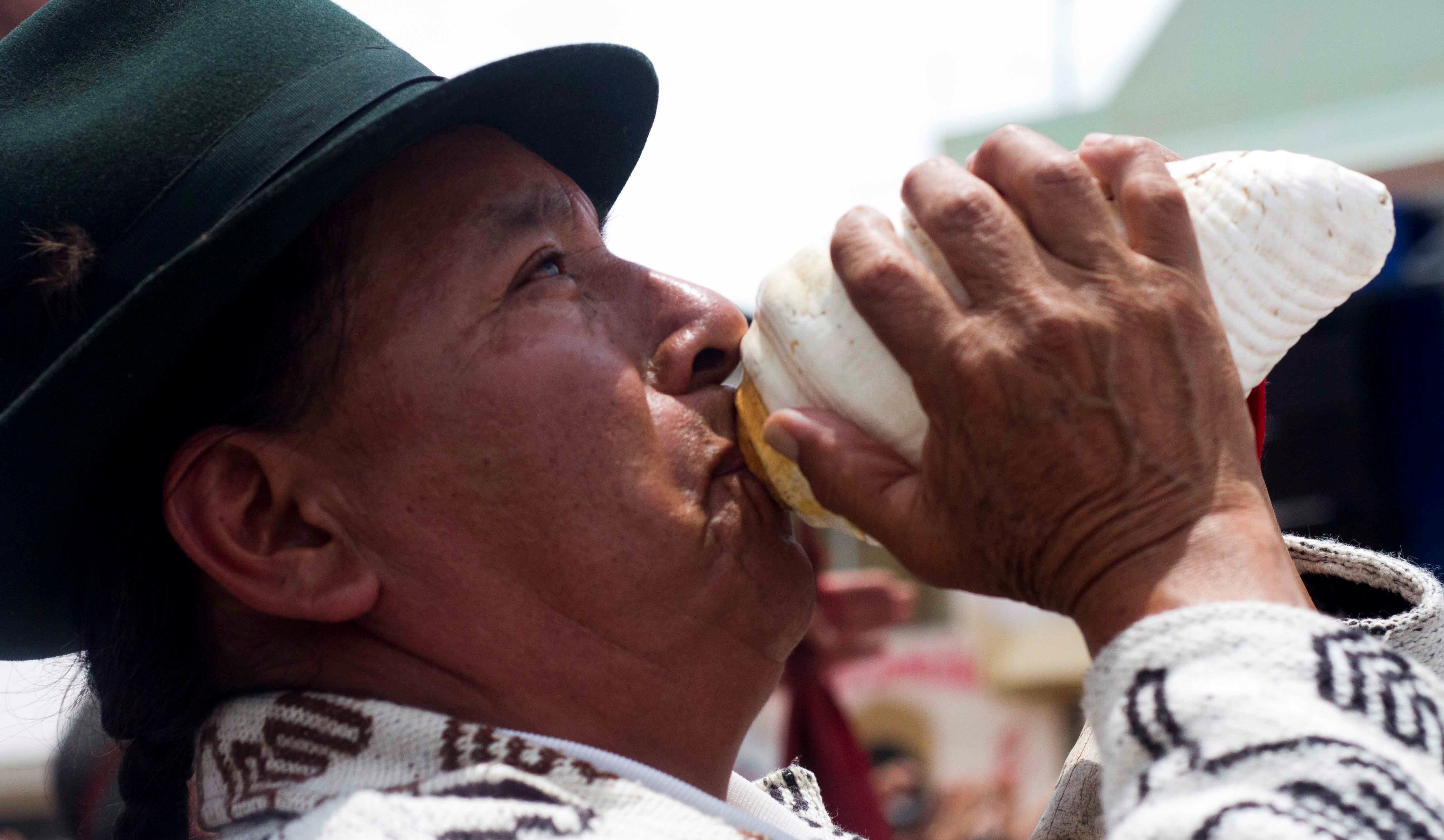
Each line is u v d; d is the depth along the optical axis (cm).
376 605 135
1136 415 109
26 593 147
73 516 139
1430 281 372
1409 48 447
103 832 223
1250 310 120
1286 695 97
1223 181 121
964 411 112
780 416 125
